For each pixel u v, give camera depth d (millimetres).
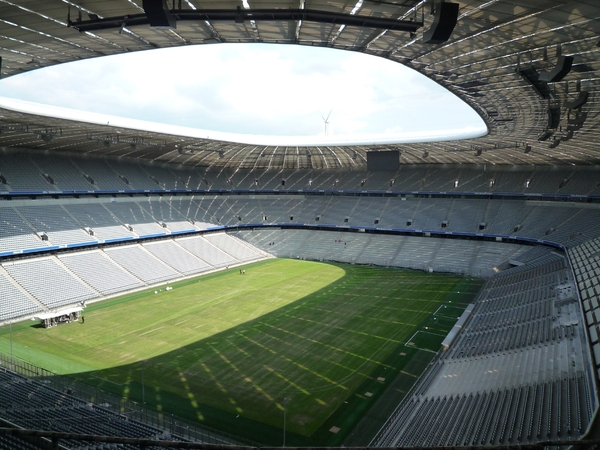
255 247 75062
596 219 57312
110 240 58031
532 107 33000
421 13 16844
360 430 22812
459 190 74812
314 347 33906
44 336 36594
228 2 15633
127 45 21062
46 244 51250
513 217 67188
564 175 67750
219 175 84500
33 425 19906
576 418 16766
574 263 43000
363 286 53500
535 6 15539
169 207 72438
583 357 23203
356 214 79188
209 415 24281
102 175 66062
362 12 16969
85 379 28500
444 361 30844
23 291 44344
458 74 27031
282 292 50750
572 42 19734
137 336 36500
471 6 15758
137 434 20688
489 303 43594
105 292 49344
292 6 16203
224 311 43344
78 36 19422
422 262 65062
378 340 35281
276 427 23141
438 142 54562
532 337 30062
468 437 18719
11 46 20812
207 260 65312
